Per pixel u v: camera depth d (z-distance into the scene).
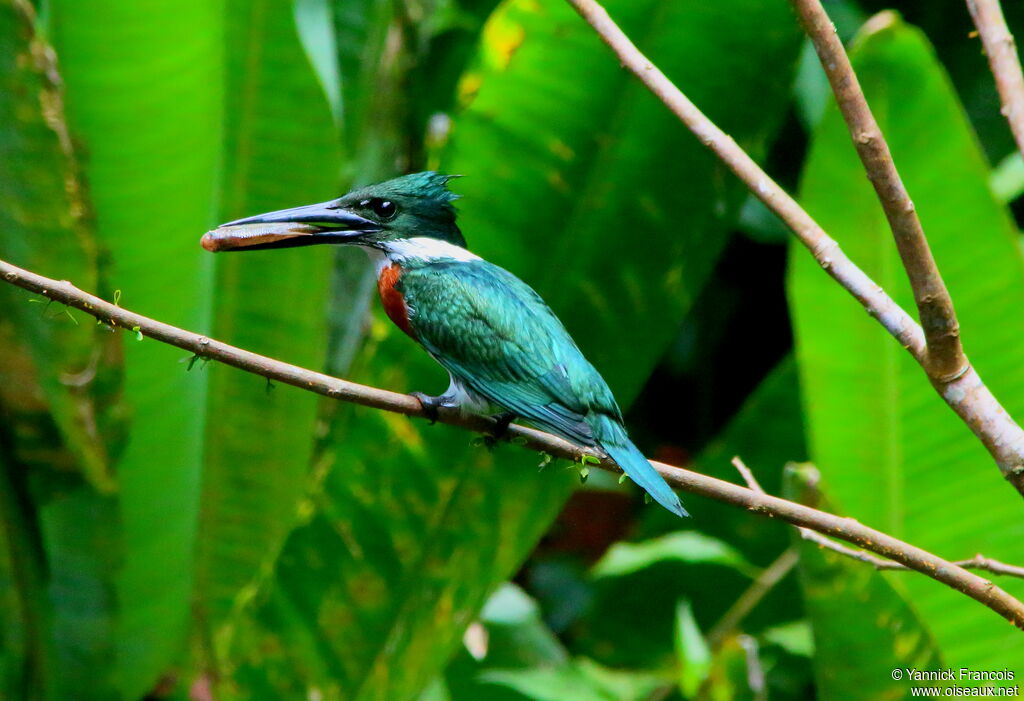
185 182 8.89
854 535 6.72
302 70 9.30
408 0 12.05
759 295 13.70
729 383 13.88
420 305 8.62
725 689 9.91
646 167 9.00
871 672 8.07
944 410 8.65
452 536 9.41
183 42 8.41
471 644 10.81
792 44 8.80
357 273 12.26
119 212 8.87
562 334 8.30
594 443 7.67
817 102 11.66
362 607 9.54
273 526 10.27
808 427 8.96
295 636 9.62
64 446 9.38
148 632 10.09
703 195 9.05
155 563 9.84
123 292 9.11
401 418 9.17
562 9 8.61
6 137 8.06
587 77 8.80
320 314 9.80
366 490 9.38
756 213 12.35
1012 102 6.50
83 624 9.88
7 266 6.69
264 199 9.75
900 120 8.29
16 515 9.41
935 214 8.42
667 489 7.04
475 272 8.72
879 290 6.44
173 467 9.56
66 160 8.13
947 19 12.36
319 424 11.66
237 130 9.49
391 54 12.02
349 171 12.01
